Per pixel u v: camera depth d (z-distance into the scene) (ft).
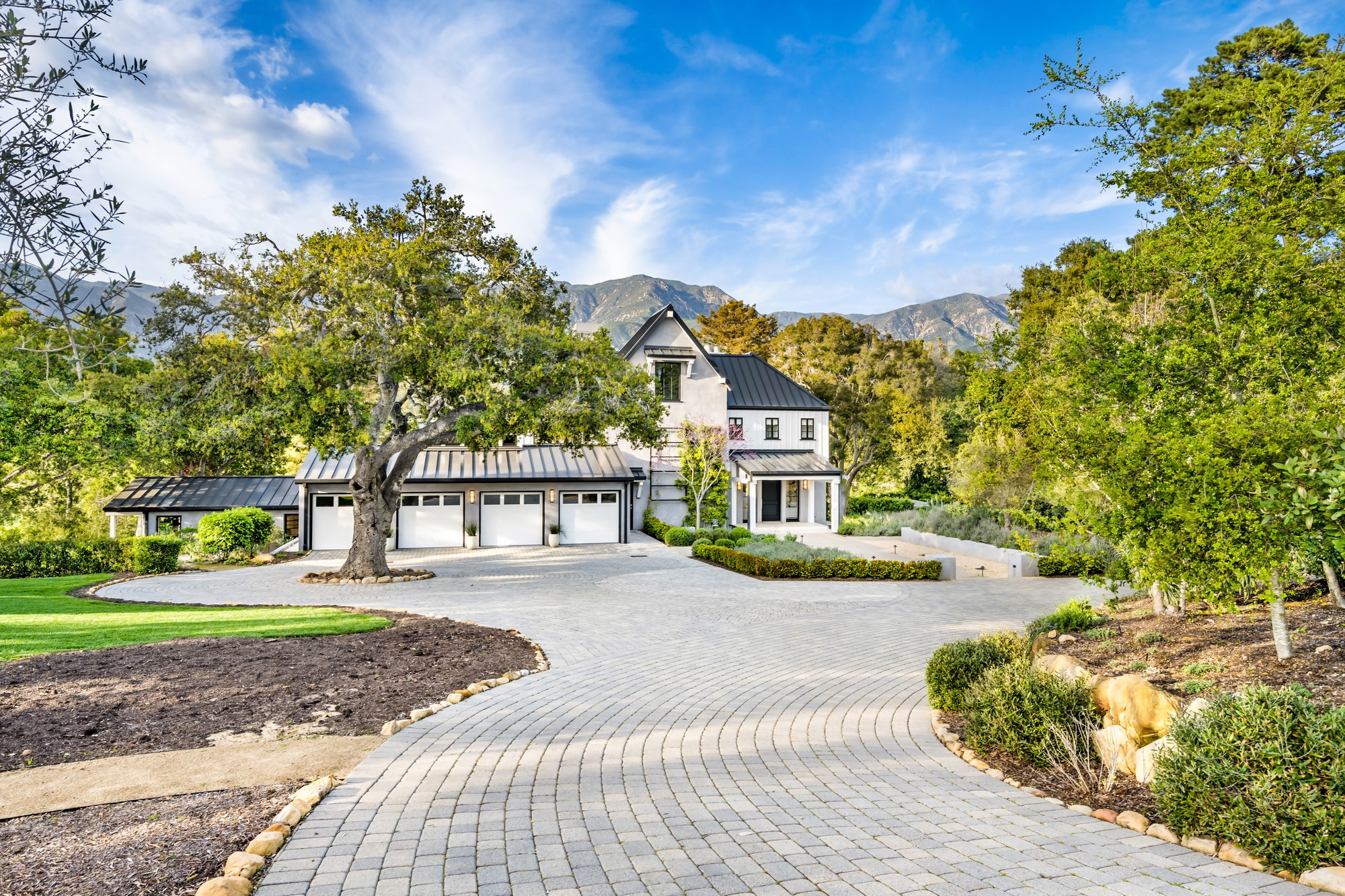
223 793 18.57
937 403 151.12
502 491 97.25
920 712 28.60
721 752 23.32
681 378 114.11
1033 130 34.53
